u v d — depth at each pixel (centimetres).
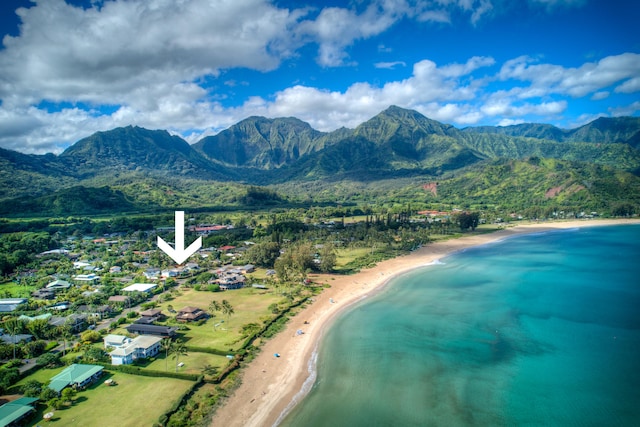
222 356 9488
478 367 9050
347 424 7069
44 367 8912
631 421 7075
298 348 10088
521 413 7331
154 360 9250
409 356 9612
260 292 15100
